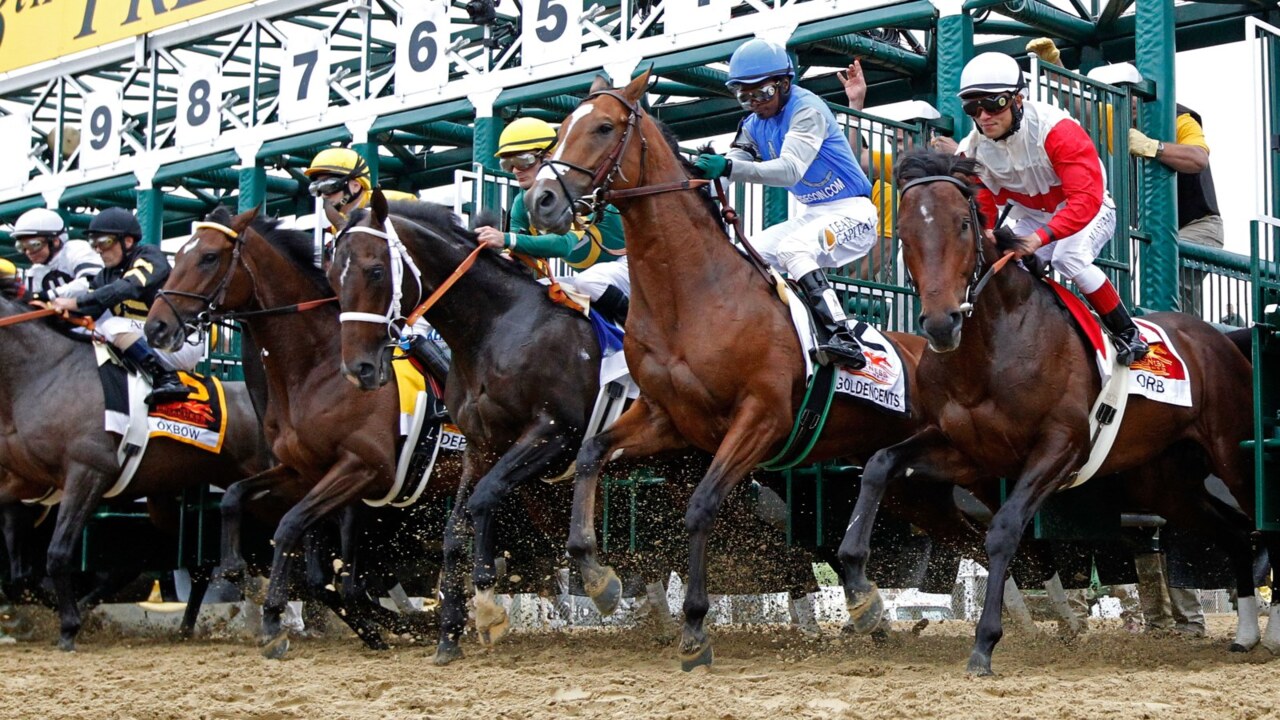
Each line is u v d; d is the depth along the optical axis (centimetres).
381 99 1335
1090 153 685
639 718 530
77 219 1741
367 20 1359
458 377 785
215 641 1015
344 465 827
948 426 673
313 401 832
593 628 1017
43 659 859
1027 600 1009
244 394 1001
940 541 804
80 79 1673
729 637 875
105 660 841
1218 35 1199
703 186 693
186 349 980
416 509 922
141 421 932
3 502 966
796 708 540
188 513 1004
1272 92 778
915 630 888
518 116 1298
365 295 736
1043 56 937
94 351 943
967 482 699
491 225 820
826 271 877
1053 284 688
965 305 619
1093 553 881
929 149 642
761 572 877
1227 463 749
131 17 1538
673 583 1072
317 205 945
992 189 727
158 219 1524
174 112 1623
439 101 1298
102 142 1573
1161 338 738
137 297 934
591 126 661
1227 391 753
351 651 880
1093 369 679
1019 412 656
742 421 670
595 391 770
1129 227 935
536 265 820
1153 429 720
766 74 749
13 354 930
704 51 1136
